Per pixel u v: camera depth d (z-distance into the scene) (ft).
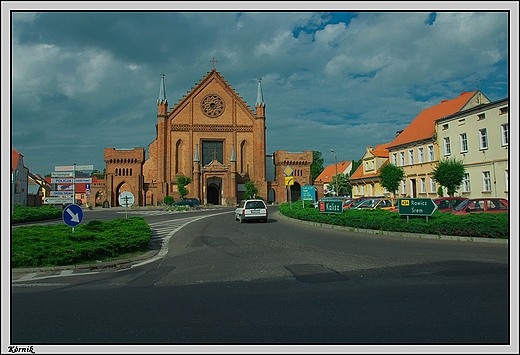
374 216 61.11
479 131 100.17
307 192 108.47
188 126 222.69
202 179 216.74
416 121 143.23
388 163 131.64
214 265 34.88
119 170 219.82
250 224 82.58
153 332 17.72
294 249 42.91
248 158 228.43
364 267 31.73
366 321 18.54
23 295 25.00
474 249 40.04
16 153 189.06
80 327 18.54
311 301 22.16
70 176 68.33
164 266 35.50
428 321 18.37
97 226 51.08
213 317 19.69
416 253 38.19
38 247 35.91
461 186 106.22
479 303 20.97
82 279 30.22
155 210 176.04
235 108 229.25
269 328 17.90
